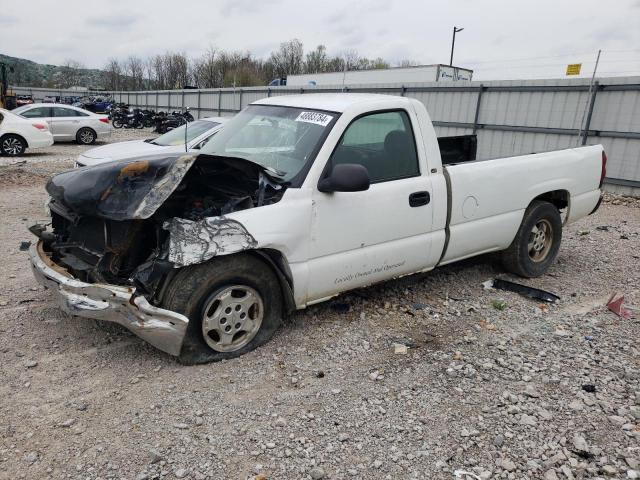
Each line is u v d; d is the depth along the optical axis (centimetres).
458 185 470
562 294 529
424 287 527
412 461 277
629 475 268
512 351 399
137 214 331
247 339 382
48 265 373
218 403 322
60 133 2038
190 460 273
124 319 332
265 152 420
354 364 374
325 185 382
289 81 3200
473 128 1528
